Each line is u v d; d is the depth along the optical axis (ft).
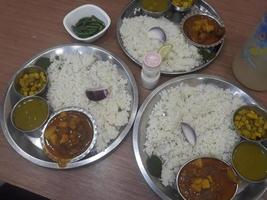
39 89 3.68
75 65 3.90
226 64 3.95
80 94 3.74
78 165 3.25
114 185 3.24
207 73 3.88
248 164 3.22
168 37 4.07
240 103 3.64
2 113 3.56
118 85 3.78
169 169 3.29
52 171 3.30
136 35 4.08
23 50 4.08
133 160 3.36
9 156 3.37
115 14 4.31
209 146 3.43
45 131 3.39
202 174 3.18
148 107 3.61
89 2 4.43
